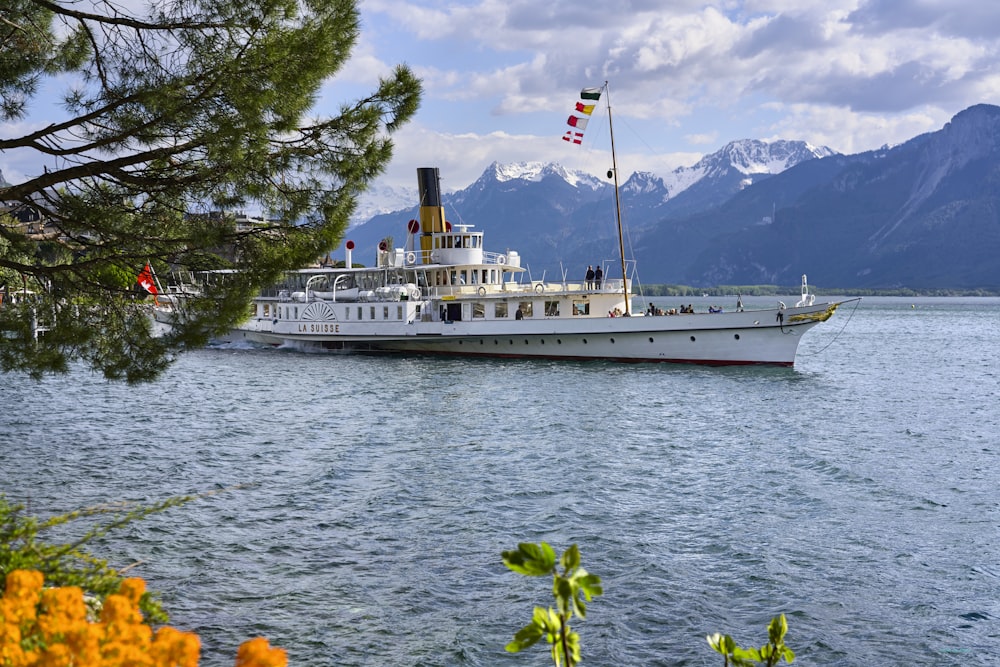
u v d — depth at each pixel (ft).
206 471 109.40
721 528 85.51
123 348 59.88
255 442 130.21
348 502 93.97
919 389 213.87
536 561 18.04
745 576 71.51
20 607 19.99
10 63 58.80
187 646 19.26
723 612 64.28
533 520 87.92
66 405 164.14
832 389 203.51
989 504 96.12
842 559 75.97
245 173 55.36
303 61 54.39
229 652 56.13
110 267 58.49
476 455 121.70
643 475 109.91
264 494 97.09
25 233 59.62
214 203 56.80
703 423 152.66
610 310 244.83
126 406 164.76
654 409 167.22
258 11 55.16
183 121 53.62
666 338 230.27
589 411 163.22
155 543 77.15
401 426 145.89
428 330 251.39
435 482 104.12
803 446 132.57
